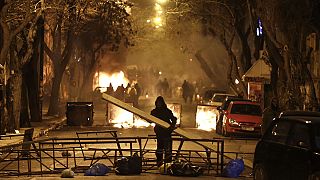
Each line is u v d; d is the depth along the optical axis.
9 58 40.81
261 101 47.06
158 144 24.06
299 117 19.14
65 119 56.38
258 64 45.25
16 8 40.00
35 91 51.88
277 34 43.69
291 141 18.30
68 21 58.66
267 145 19.48
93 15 68.31
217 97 61.03
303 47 42.00
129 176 22.27
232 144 37.31
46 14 54.81
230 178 22.45
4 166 25.30
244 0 56.88
